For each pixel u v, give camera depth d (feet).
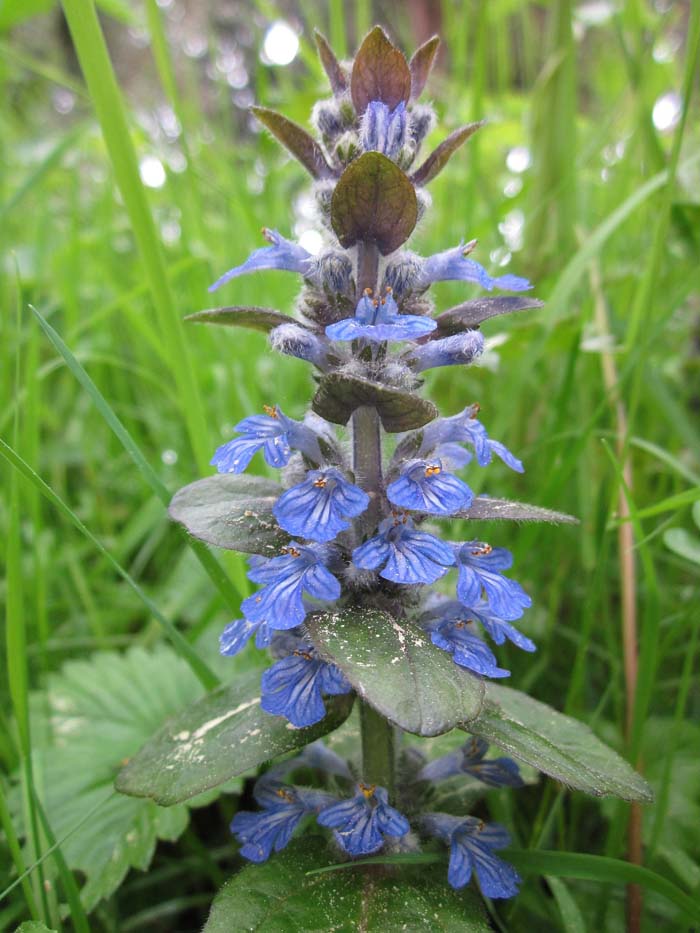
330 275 0.34
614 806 0.46
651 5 1.01
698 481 0.49
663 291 0.76
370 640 0.30
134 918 0.44
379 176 0.31
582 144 0.95
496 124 1.01
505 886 0.35
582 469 0.60
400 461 0.35
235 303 0.85
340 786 0.40
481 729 0.35
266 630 0.35
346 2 1.66
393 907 0.34
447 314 0.36
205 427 0.51
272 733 0.35
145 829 0.44
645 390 0.68
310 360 0.35
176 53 1.66
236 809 0.50
